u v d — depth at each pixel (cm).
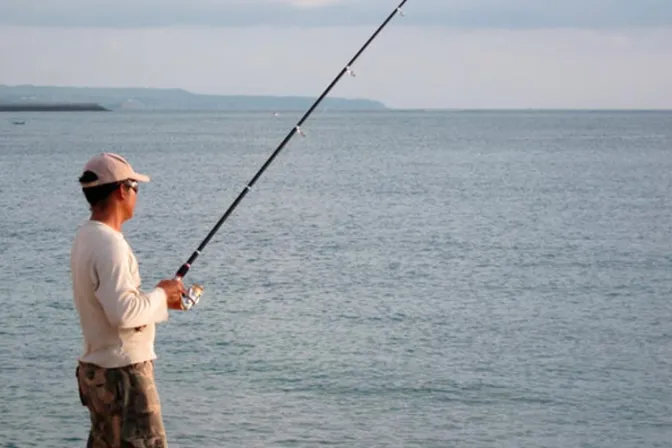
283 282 2633
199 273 2784
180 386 1659
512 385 1698
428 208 4606
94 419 645
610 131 17562
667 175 6638
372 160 8612
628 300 2430
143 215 4272
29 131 16800
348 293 2488
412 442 1431
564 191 5481
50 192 5266
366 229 3822
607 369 1808
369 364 1806
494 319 2206
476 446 1424
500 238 3553
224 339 1967
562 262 3011
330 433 1458
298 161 8481
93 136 14312
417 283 2642
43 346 1900
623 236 3612
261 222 4044
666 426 1514
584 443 1442
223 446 1402
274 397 1612
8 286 2520
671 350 1942
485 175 6719
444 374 1758
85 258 625
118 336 634
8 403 1558
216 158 8825
